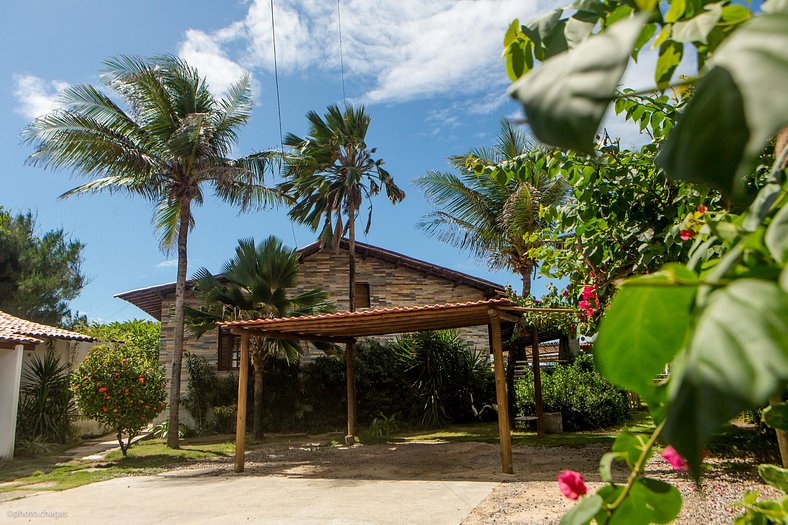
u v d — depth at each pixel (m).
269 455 10.73
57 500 6.95
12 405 10.92
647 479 0.70
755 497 0.94
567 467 7.68
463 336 16.58
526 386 13.70
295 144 15.90
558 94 0.37
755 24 0.35
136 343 19.98
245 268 13.10
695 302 0.45
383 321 9.34
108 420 10.45
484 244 15.38
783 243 0.44
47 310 20.03
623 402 13.77
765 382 0.31
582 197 3.90
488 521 5.07
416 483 7.20
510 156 14.23
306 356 15.81
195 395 14.81
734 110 0.34
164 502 6.67
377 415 15.01
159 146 12.09
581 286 5.15
